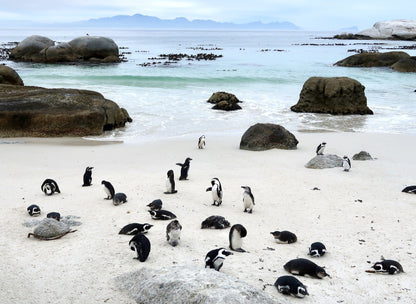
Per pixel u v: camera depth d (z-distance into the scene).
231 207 13.10
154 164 18.62
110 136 24.70
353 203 13.48
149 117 29.77
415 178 16.34
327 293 7.55
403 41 151.50
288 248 9.86
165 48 117.44
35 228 10.07
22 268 8.34
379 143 22.64
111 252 9.23
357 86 32.22
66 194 14.11
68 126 24.59
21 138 23.83
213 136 24.69
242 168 18.00
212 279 6.85
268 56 87.62
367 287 7.87
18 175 16.48
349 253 9.58
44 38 70.12
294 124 28.53
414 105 35.34
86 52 69.00
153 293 6.92
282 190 14.91
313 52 101.12
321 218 12.11
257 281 7.89
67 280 7.87
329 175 16.84
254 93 40.81
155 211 11.66
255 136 21.55
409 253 9.61
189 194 14.38
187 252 9.29
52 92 27.03
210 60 76.38
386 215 12.35
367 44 133.50
